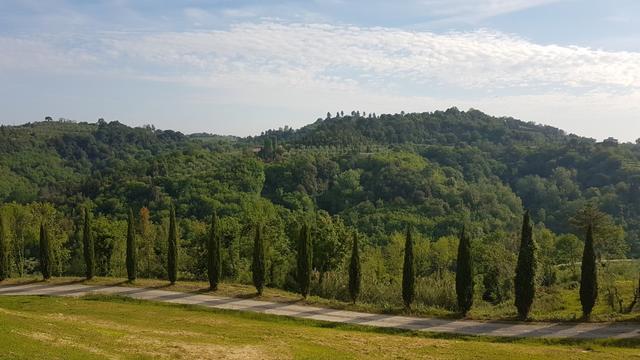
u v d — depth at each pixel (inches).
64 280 2576.3
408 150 7199.8
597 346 1530.5
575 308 2150.6
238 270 2910.9
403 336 1692.9
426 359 1312.7
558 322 1841.8
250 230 3026.6
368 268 3070.9
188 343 1306.6
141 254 3181.6
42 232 2598.4
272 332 1594.5
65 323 1371.8
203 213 4392.2
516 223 4643.2
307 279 2292.1
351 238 2847.0
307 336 1552.7
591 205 3513.8
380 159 5797.2
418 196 4889.3
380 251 3491.6
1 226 2564.0
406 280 2096.5
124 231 3284.9
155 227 3703.3
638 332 1659.7
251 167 5295.3
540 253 3063.5
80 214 4512.8
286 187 5462.6
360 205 4862.2
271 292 2405.3
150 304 2095.2
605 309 2073.1
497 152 7293.3
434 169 5659.5
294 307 2118.6
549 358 1346.0
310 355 1284.4
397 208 4758.9
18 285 2454.5
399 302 2337.6
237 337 1473.9
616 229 3314.5
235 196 4658.0
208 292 2353.6
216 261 2396.7
